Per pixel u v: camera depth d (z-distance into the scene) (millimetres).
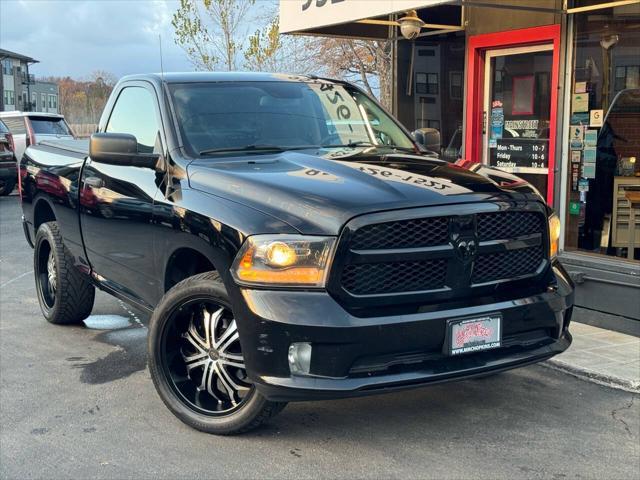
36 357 5605
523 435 4188
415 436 4152
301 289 3480
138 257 4750
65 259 6113
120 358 5578
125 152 4531
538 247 4062
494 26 7848
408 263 3596
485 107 8273
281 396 3545
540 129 7699
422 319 3553
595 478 3684
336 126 5121
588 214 6945
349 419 4387
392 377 3506
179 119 4715
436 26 8234
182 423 4301
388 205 3545
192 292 3984
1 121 19250
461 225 3666
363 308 3502
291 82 5348
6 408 4578
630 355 5598
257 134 4789
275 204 3682
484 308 3725
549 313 3973
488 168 4527
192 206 4051
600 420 4422
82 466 3793
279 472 3715
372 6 6746
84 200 5445
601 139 6820
